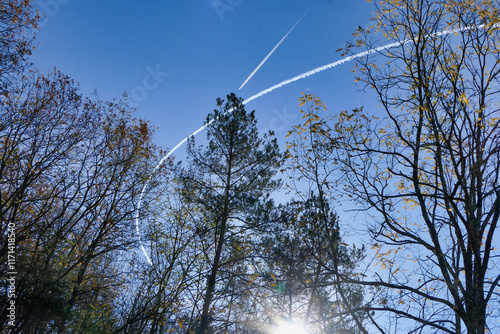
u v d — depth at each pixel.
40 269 14.01
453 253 8.84
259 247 15.38
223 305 14.97
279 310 10.91
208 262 15.85
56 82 16.25
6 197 14.98
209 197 17.03
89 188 16.73
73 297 14.89
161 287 15.10
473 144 8.54
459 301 7.76
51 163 15.84
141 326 15.36
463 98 8.52
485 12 8.75
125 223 17.03
